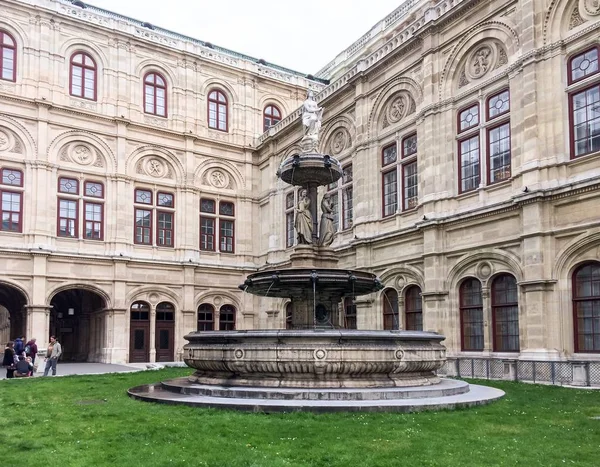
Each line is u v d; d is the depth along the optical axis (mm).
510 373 18875
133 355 33875
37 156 31781
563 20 19750
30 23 32469
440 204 23922
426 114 24828
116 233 33750
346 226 30766
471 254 22312
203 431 9102
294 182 16828
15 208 31141
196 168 37438
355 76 29406
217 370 13281
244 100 39844
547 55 19969
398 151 27047
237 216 38719
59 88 33000
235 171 39031
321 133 33188
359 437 8672
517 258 20344
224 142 38469
